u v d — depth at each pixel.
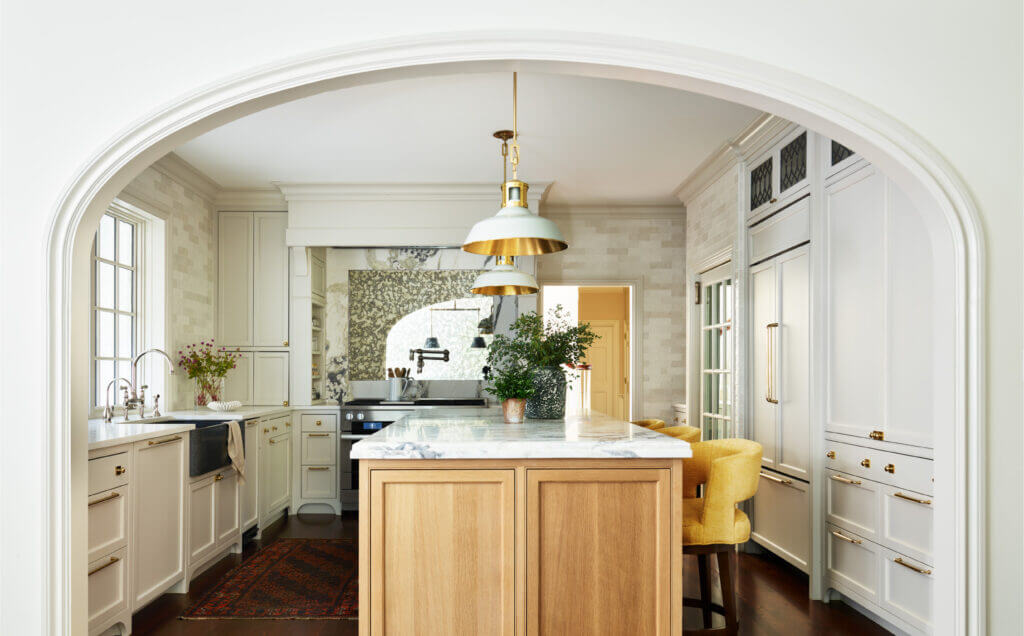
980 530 2.47
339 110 4.42
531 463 2.74
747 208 5.27
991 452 2.50
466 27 2.55
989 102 2.57
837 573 3.92
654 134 4.95
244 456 5.11
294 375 6.44
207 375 5.93
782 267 4.63
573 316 10.98
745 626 3.59
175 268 5.58
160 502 3.88
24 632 2.56
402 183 6.20
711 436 6.30
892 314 3.41
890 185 3.42
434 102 4.30
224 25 2.60
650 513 2.76
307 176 6.00
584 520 2.75
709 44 2.56
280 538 5.53
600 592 2.74
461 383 7.17
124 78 2.61
